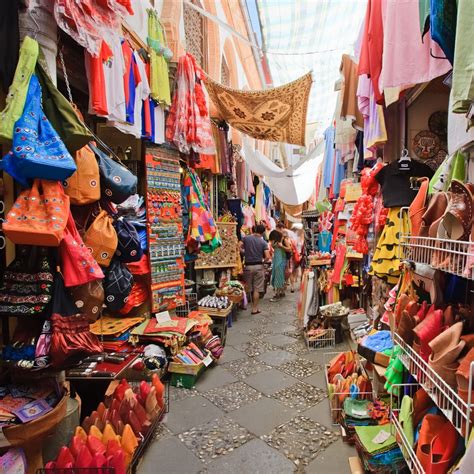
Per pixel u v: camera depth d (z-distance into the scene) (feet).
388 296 8.90
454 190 4.25
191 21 19.33
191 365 10.75
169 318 12.23
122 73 8.96
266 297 26.73
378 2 7.22
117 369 8.61
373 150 10.01
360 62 7.71
